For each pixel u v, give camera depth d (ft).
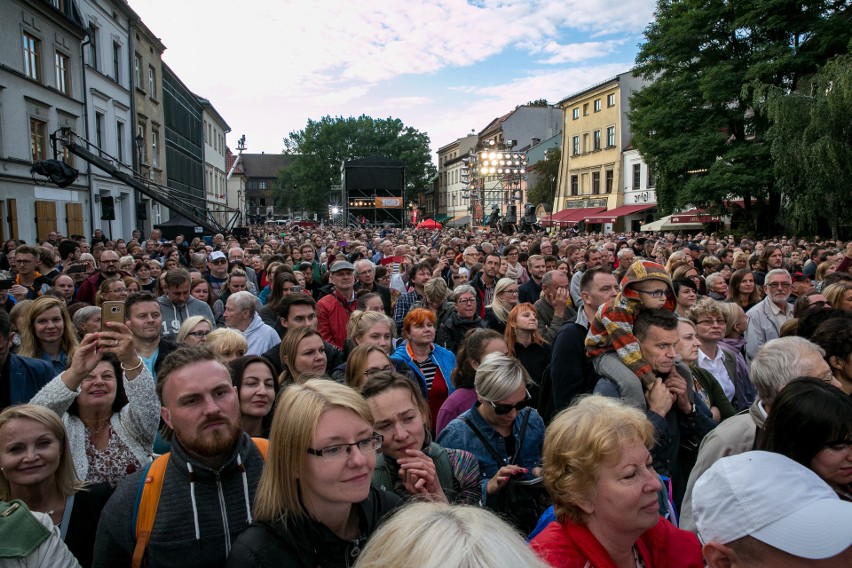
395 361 15.39
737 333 17.97
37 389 13.28
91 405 9.93
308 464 6.17
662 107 100.48
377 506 6.92
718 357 14.30
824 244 49.78
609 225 141.38
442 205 282.15
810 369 8.33
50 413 8.67
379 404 8.84
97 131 86.07
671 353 9.95
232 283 24.76
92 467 9.71
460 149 251.60
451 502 9.08
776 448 7.20
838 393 7.06
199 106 151.23
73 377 9.50
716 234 98.73
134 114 97.35
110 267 28.40
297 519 6.19
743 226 95.04
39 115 67.36
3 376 12.91
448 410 12.69
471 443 10.38
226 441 7.45
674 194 102.53
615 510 6.13
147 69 105.91
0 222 59.57
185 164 133.69
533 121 205.67
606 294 13.00
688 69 97.71
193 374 7.51
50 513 8.61
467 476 9.46
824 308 12.01
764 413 8.42
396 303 25.91
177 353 7.86
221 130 196.75
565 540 6.42
